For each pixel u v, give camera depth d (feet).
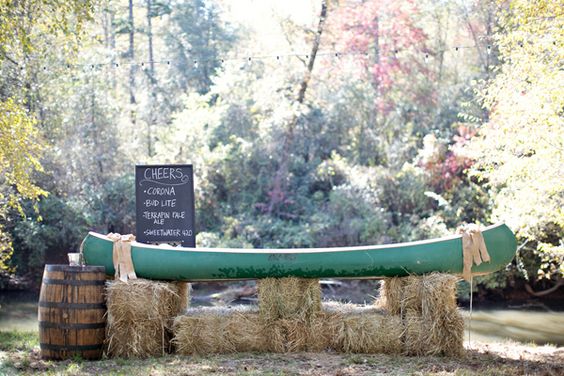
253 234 56.59
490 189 50.08
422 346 19.83
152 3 77.10
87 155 55.31
